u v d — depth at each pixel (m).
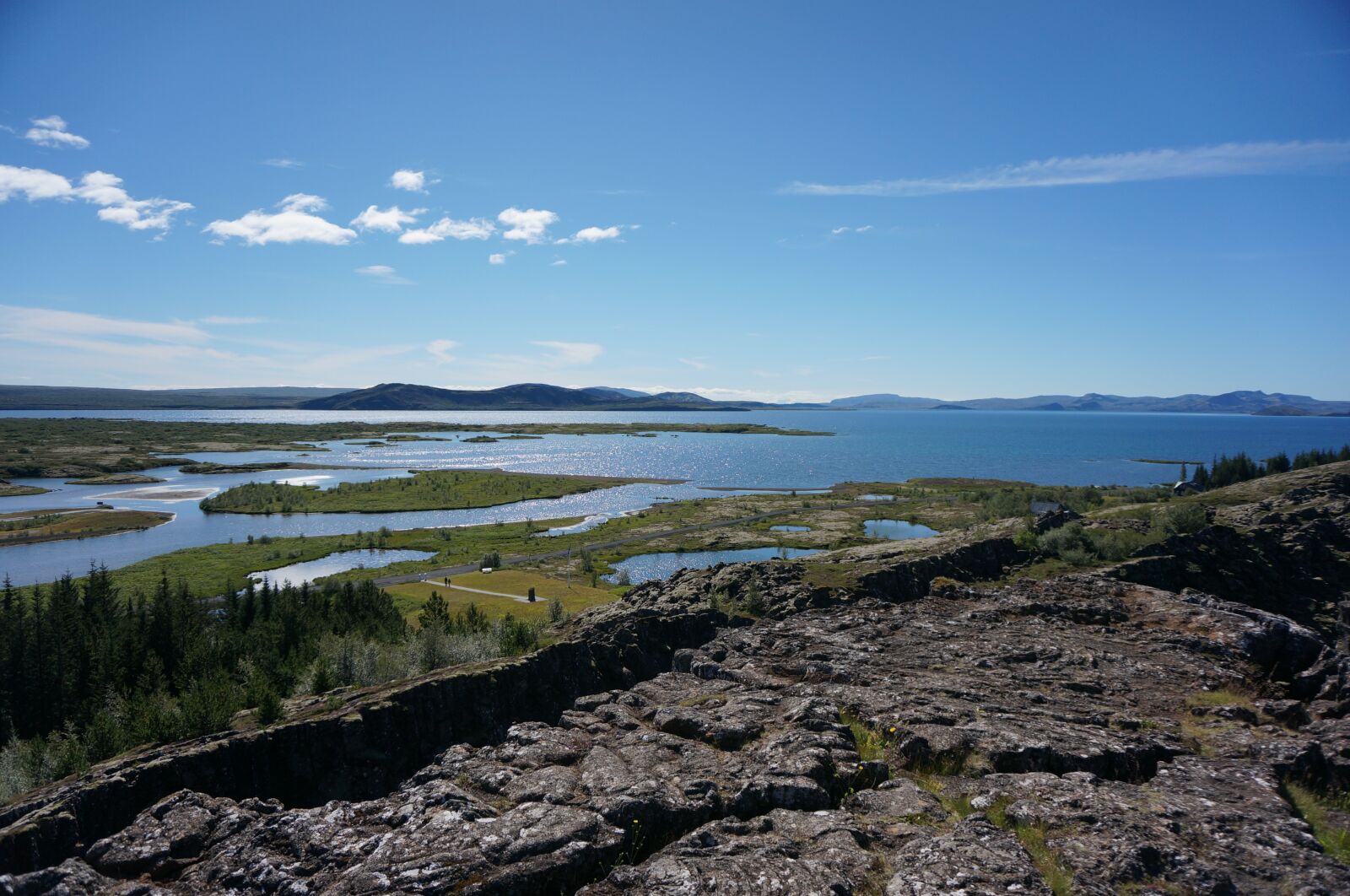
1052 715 23.06
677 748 21.08
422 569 138.38
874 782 18.84
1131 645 32.81
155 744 40.00
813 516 194.75
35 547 164.12
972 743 20.27
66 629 78.19
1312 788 18.53
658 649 54.53
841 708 24.31
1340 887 13.28
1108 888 13.41
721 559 152.00
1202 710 24.33
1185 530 83.62
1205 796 17.48
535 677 45.38
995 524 99.00
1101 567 70.62
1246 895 13.30
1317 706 25.73
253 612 91.62
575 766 20.11
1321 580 78.06
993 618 37.88
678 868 14.55
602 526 187.25
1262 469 170.25
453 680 41.38
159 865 16.17
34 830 22.59
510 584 124.19
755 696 25.22
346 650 62.88
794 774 18.25
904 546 92.38
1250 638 32.25
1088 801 16.53
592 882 15.15
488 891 14.19
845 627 36.44
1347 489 107.31
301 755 34.66
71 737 52.25
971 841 14.90
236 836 16.86
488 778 19.08
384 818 17.31
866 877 14.20
